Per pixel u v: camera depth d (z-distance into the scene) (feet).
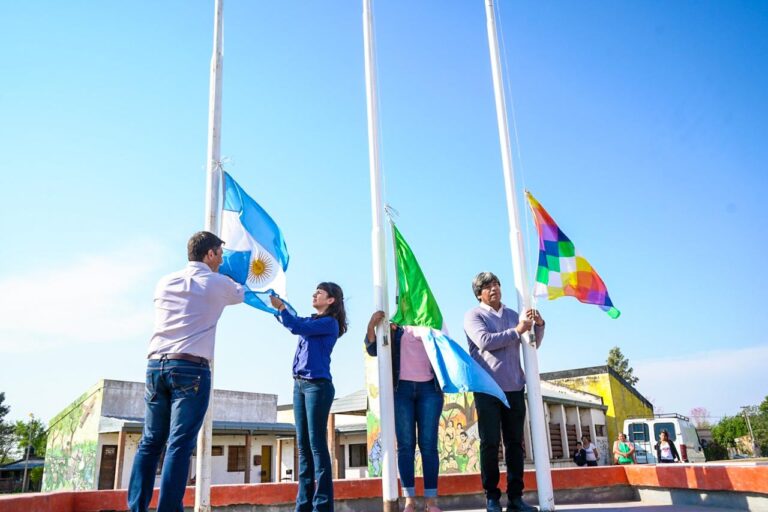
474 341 16.25
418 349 16.01
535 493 20.01
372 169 17.72
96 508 16.75
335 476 72.95
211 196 18.30
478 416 15.97
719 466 16.47
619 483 20.36
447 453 62.54
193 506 17.49
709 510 16.08
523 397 16.47
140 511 10.64
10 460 208.13
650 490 19.52
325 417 13.62
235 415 101.86
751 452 215.31
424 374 15.72
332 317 14.67
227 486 17.97
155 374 11.28
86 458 86.89
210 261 12.86
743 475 15.56
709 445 143.64
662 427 77.77
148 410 11.37
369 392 63.77
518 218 17.95
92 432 86.69
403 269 17.29
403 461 14.96
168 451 10.68
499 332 16.43
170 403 11.37
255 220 18.66
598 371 108.37
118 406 87.97
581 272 18.51
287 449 109.81
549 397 79.10
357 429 89.40
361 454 93.04
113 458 86.38
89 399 89.81
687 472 17.75
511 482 15.92
